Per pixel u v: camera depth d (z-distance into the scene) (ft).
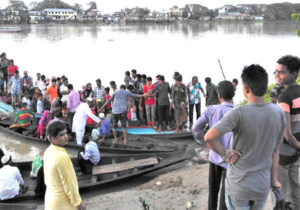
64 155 9.78
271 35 214.69
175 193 16.88
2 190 18.17
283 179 10.16
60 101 36.32
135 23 498.69
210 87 29.99
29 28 311.06
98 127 28.09
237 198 7.45
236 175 7.38
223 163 10.15
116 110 27.02
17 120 33.14
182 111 29.55
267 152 7.20
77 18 504.43
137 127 31.81
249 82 7.09
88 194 20.01
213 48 142.51
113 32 268.62
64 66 99.14
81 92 36.60
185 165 23.03
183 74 85.71
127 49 143.54
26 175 22.44
